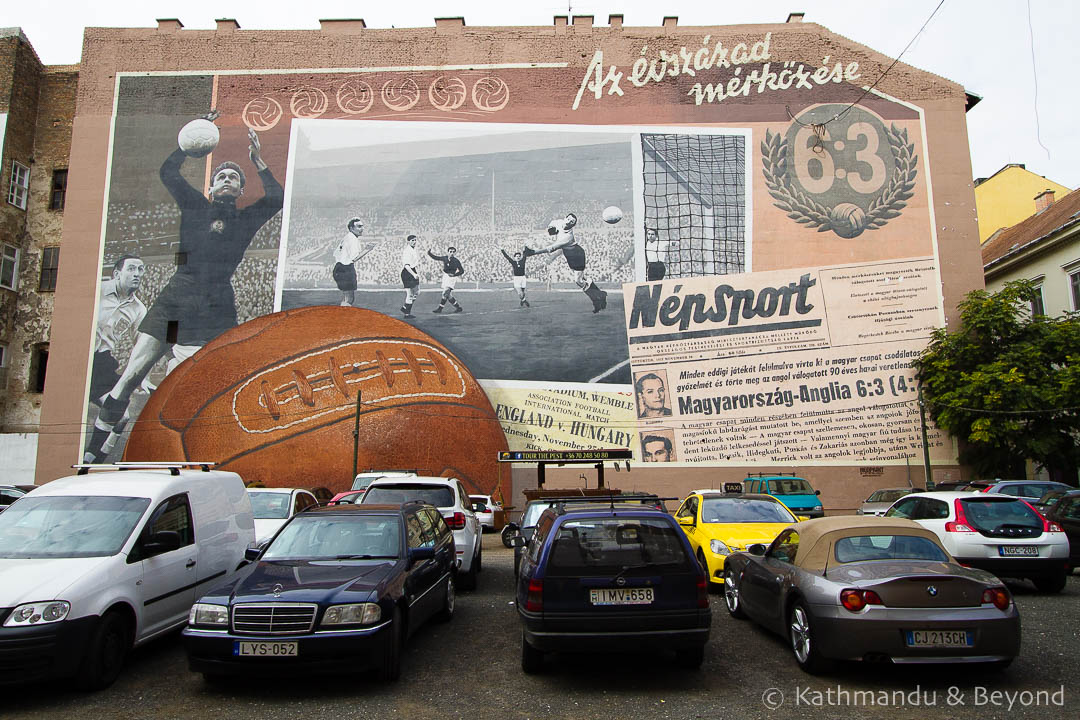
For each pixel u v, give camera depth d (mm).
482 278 27438
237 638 5848
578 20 29453
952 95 28234
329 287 27562
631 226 27422
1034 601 9766
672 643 5996
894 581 5930
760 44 28688
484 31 29438
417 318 27250
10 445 27047
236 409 24922
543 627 6020
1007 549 10016
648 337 26547
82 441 26500
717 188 27594
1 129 30312
